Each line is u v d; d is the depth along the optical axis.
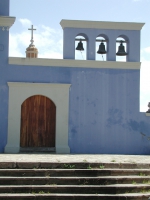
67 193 12.13
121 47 20.53
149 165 14.27
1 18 19.33
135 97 20.22
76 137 19.73
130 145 20.05
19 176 12.70
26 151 19.30
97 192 12.26
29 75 19.56
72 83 19.84
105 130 19.94
